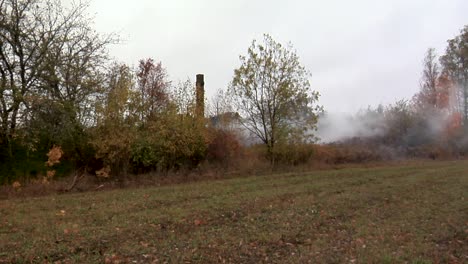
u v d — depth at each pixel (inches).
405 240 363.6
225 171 929.5
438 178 825.5
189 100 941.8
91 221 428.1
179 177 825.5
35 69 782.5
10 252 312.5
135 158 828.0
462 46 2033.7
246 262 303.4
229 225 418.9
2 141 765.3
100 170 762.2
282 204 534.6
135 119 815.1
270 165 1029.8
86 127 817.5
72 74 836.6
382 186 712.4
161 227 404.8
